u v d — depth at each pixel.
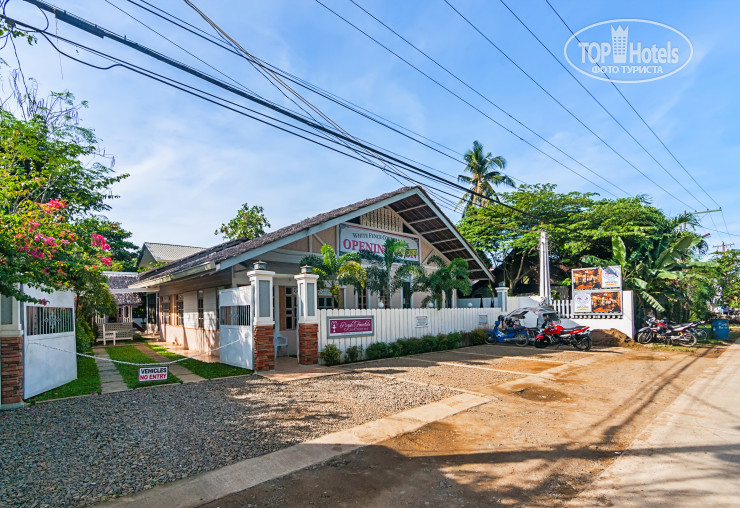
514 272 27.00
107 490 3.75
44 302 6.37
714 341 17.45
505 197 24.86
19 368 6.50
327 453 4.72
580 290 17.53
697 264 19.14
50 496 3.62
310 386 8.02
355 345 11.59
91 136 13.09
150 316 22.58
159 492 3.73
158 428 5.44
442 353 13.22
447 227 17.02
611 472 4.29
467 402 6.98
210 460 4.43
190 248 32.78
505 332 15.78
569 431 5.59
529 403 7.04
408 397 7.21
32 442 4.91
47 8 5.11
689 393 7.79
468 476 4.20
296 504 3.61
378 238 15.95
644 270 18.83
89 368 10.41
